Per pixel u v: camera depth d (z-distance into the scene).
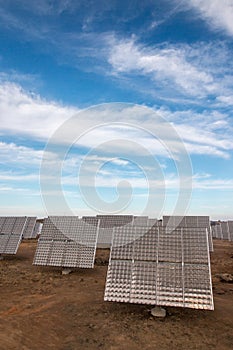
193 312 10.17
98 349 7.44
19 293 12.80
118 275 10.21
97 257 23.28
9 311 10.30
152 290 9.64
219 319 9.57
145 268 10.23
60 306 10.93
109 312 10.20
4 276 16.16
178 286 9.58
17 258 22.39
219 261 22.67
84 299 11.88
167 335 8.28
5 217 23.05
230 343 7.82
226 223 40.00
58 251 17.28
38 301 11.59
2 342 7.72
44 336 8.23
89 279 15.67
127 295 9.64
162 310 9.91
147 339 8.02
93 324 9.10
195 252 10.29
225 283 15.34
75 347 7.55
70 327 8.89
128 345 7.67
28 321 9.32
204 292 9.31
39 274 16.77
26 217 22.53
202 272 9.73
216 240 40.94
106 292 9.82
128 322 9.24
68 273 17.00
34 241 34.81
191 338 8.09
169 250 10.56
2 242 21.31
